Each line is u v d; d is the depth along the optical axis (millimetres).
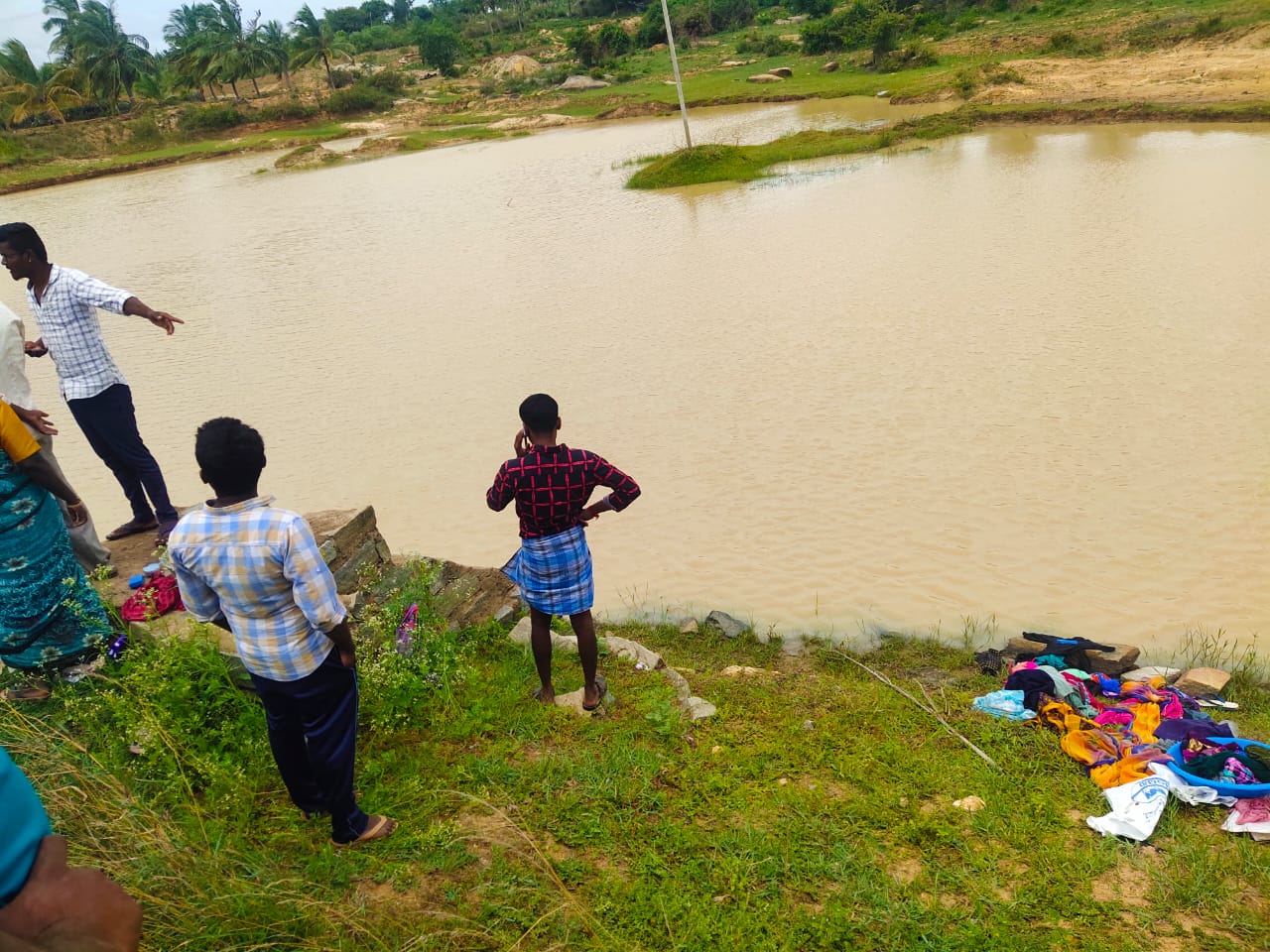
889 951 3896
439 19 133375
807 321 17406
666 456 12688
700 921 3977
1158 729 5699
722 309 18797
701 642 8734
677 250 24531
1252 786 4895
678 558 10281
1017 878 4395
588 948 3844
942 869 4426
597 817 4668
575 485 5090
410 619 5914
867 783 5219
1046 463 11305
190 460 13867
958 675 7789
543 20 129125
